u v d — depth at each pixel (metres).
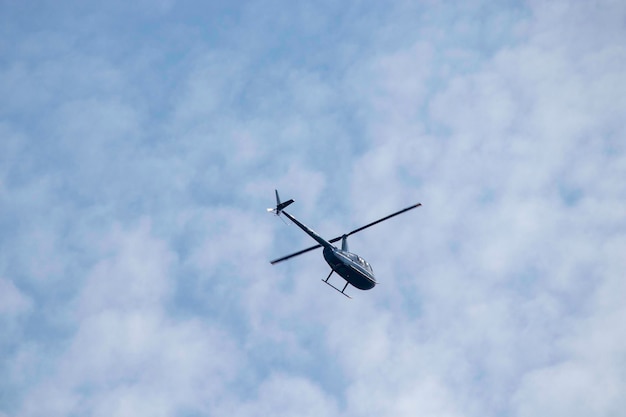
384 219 198.38
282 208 193.38
